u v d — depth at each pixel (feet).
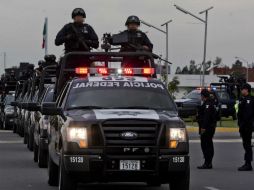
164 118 67.92
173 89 540.11
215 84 277.64
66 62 95.04
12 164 109.29
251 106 102.22
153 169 66.74
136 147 66.44
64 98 77.56
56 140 77.05
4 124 222.69
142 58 97.66
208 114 104.73
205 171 102.22
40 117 107.04
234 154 132.98
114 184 85.30
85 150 66.44
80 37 99.19
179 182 68.74
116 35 99.40
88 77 78.69
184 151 67.62
